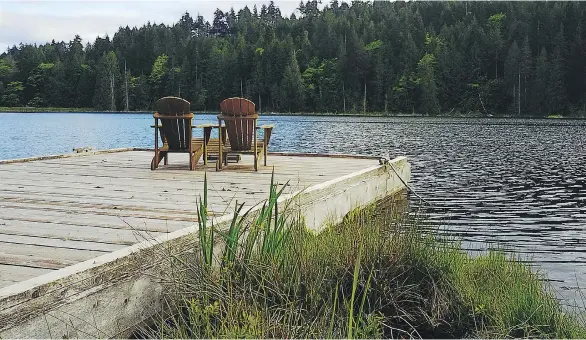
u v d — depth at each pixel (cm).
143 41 8506
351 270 395
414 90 6969
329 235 452
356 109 7175
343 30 8619
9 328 240
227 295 321
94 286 287
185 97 7638
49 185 610
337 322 332
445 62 6612
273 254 367
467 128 3694
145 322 320
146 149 1034
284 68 7475
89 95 7450
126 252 314
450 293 403
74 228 405
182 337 288
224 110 734
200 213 362
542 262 587
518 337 365
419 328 380
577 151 1998
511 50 5972
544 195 1037
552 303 404
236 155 852
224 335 282
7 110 7281
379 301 383
